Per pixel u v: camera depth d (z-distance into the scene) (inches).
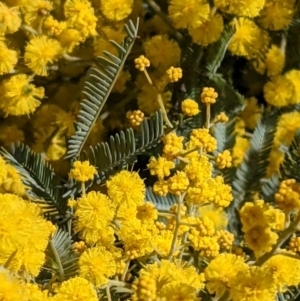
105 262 11.2
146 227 11.4
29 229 10.4
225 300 10.9
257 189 13.8
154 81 14.3
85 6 14.0
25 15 14.2
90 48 14.6
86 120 13.2
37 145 14.6
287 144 14.5
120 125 14.8
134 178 11.6
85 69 14.7
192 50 14.5
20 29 14.4
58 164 14.6
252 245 11.3
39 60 14.1
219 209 13.1
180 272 10.9
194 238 11.3
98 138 14.6
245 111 15.0
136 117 12.9
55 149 14.5
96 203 11.4
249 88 15.3
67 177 14.5
